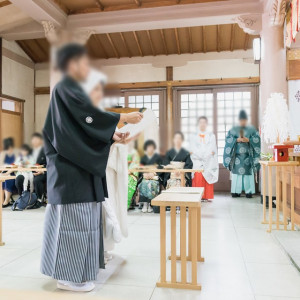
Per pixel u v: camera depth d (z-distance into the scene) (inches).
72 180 75.6
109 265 100.7
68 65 57.3
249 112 316.2
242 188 267.4
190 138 243.3
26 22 282.8
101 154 75.9
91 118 72.4
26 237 139.4
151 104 333.7
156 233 144.1
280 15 216.7
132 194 209.0
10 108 324.2
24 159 228.1
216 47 315.0
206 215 187.3
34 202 218.1
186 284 82.7
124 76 335.6
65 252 77.5
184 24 252.7
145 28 260.2
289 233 138.9
